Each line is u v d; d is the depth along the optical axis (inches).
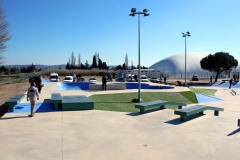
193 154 289.7
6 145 313.4
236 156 284.8
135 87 1390.3
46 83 1433.3
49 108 571.5
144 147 311.7
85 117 478.9
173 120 458.3
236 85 1851.6
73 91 991.0
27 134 361.1
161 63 4495.6
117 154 287.1
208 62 2608.3
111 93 924.6
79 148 305.4
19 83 1673.2
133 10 750.5
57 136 352.8
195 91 1211.2
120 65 5270.7
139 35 762.8
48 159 270.5
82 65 5123.0
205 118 478.6
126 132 377.7
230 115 576.1
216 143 329.1
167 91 1058.7
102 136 355.6
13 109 534.0
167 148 309.0
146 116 493.0
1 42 1647.4
